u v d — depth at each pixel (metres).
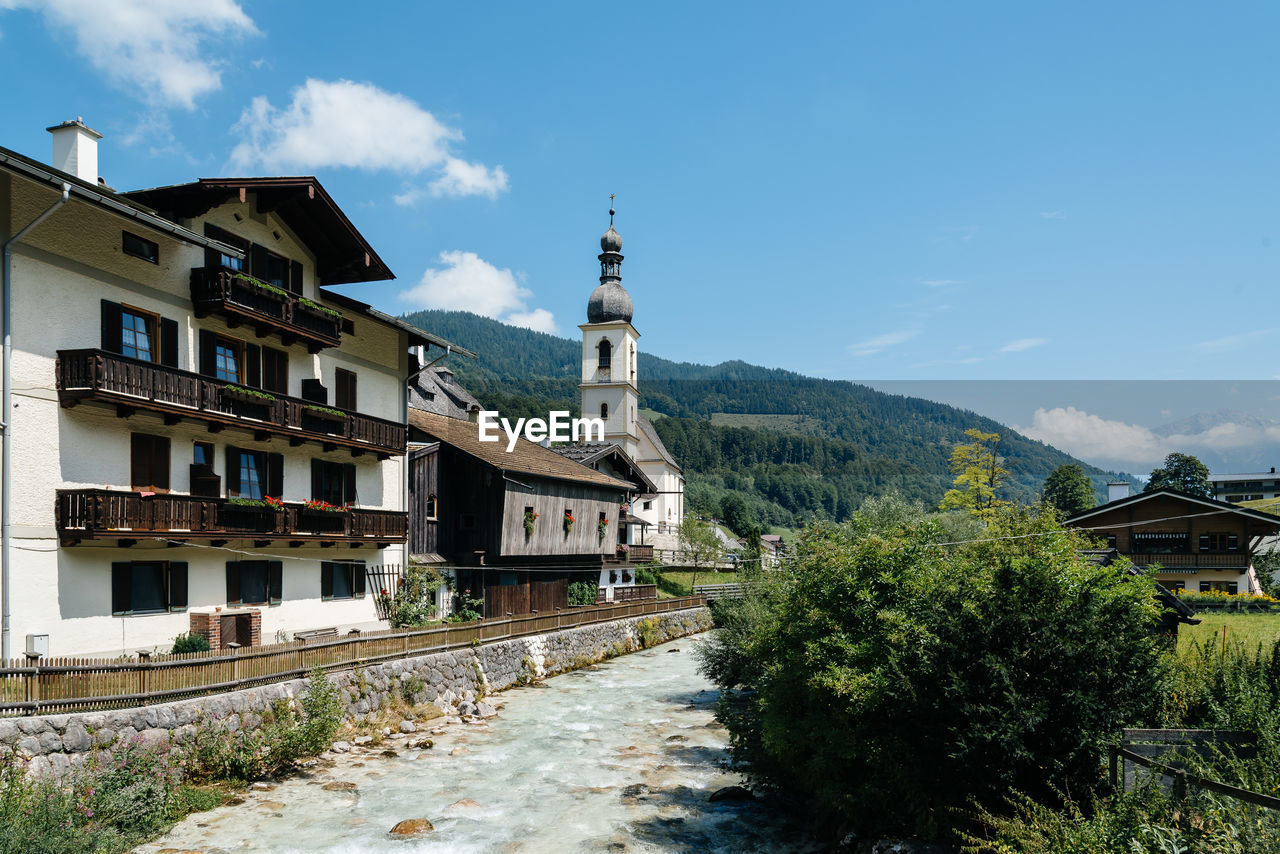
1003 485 34.53
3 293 17.55
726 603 25.64
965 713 9.62
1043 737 9.45
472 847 13.56
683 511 97.00
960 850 10.13
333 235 26.72
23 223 17.97
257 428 23.19
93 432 19.42
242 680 16.97
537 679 29.19
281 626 25.03
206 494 22.11
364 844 13.49
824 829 13.74
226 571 23.05
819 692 12.36
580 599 40.78
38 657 14.55
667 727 22.34
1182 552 39.84
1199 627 23.69
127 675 14.50
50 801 11.99
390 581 30.45
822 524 16.27
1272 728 9.19
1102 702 9.35
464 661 25.25
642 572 54.34
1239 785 8.27
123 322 20.48
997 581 10.30
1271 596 42.22
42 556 18.05
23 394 17.84
